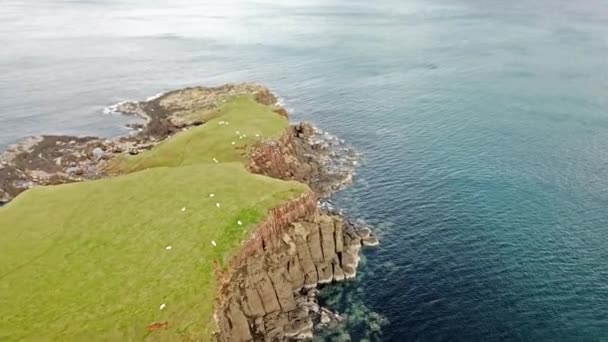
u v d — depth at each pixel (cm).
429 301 5909
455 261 6594
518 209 7794
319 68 17362
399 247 6919
